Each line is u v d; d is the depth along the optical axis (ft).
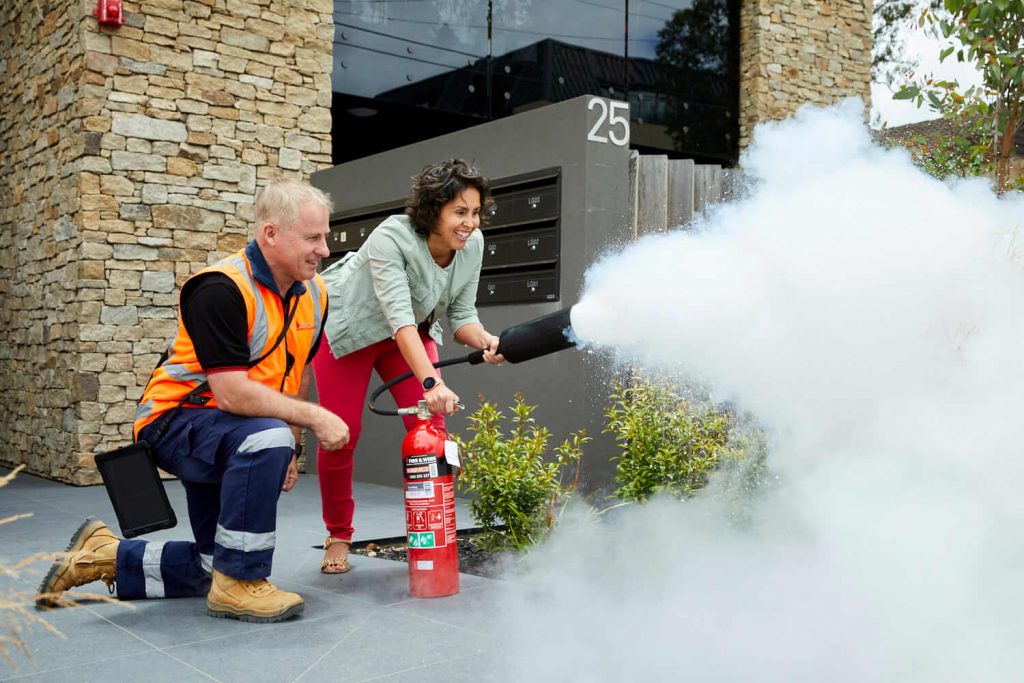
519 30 27.27
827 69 30.48
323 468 11.18
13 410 24.44
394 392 11.59
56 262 21.93
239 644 8.22
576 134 15.84
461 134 18.60
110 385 21.03
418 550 9.91
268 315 9.13
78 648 8.12
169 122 21.81
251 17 22.99
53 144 22.04
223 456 9.11
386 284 10.09
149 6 21.48
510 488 11.86
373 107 25.41
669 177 16.76
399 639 8.33
